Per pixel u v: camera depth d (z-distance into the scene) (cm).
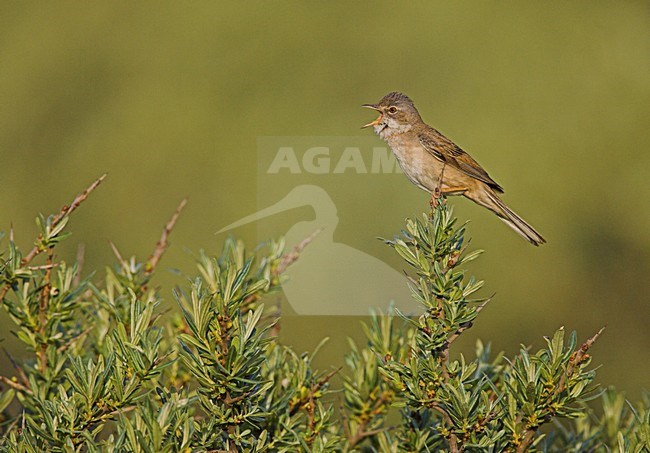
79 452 687
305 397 856
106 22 2948
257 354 710
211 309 708
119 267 1009
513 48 2852
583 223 2791
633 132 2825
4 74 2923
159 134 2806
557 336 729
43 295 859
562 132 2808
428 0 2872
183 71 2867
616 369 2872
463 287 760
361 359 945
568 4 2917
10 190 2872
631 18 2889
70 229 2800
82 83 2922
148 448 646
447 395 736
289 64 2836
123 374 726
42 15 2978
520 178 2761
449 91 2817
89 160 2841
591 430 965
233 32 2880
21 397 846
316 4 2889
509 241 2747
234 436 709
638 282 2822
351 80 2825
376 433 900
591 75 2848
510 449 743
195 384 981
